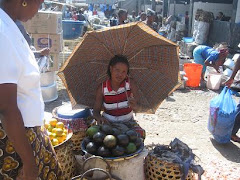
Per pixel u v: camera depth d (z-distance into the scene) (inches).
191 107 229.3
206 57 292.4
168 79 128.0
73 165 109.0
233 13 461.1
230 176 128.4
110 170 90.9
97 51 123.1
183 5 748.6
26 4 62.9
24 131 59.9
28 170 63.2
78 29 268.4
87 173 90.6
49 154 77.0
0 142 64.2
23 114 64.2
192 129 187.3
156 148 116.7
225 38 442.9
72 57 118.6
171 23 610.2
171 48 118.3
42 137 73.9
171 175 105.4
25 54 61.4
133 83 128.3
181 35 577.0
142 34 111.0
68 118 127.4
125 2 1213.7
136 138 102.4
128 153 98.7
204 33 469.1
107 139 96.4
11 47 56.7
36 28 214.7
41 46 219.3
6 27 57.8
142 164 103.7
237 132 184.1
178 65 121.3
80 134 128.0
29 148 61.5
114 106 125.5
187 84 287.1
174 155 110.2
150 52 124.5
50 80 233.3
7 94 56.1
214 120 161.0
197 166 108.8
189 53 449.7
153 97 134.0
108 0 1240.8
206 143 167.2
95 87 135.0
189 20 565.6
